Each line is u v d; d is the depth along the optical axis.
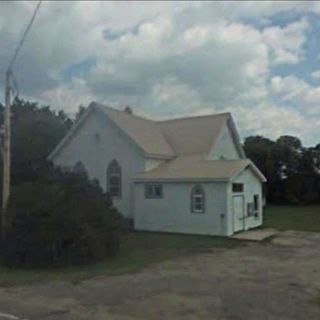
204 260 18.64
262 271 16.05
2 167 22.31
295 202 53.41
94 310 10.96
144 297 12.27
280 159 54.09
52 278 15.37
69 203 18.62
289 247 22.39
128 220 30.92
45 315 10.43
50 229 17.62
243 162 29.16
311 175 53.59
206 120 37.25
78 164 34.50
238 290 12.99
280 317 10.20
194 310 10.90
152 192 29.73
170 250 21.45
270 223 33.53
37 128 35.53
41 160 32.53
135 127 34.31
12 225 18.11
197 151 33.69
